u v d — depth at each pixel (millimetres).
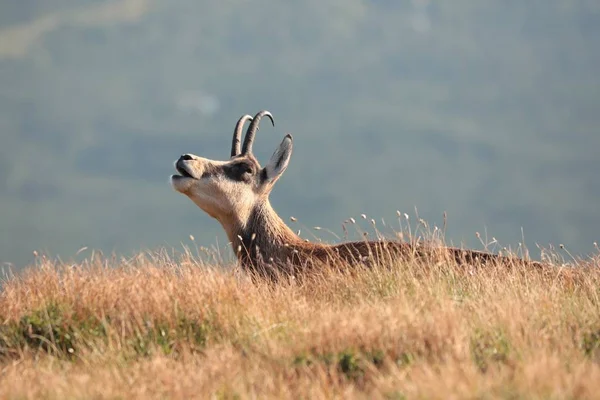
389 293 25516
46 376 20859
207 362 21000
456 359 19578
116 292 24828
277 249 31391
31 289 25859
